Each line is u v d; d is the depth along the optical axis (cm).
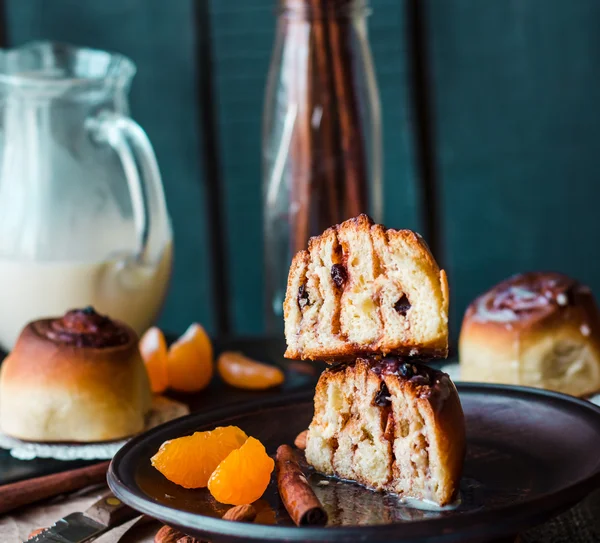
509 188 133
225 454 61
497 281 135
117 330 75
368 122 89
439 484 59
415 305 60
